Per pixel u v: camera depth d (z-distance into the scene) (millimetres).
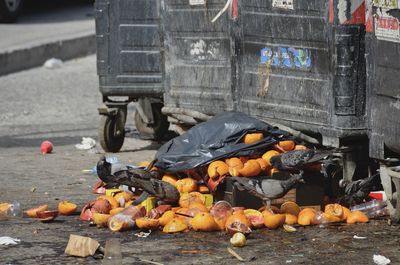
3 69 23234
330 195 10914
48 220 10656
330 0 10617
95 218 10375
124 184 10781
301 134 11328
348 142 10859
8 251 9570
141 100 14984
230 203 10547
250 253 9367
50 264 9164
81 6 33750
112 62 14148
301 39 11109
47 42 25312
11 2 29141
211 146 10812
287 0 11234
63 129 16906
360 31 10508
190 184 10805
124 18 13992
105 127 14562
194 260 9180
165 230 10141
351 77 10562
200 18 12727
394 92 9930
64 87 21438
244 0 11922
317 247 9562
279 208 10500
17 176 13094
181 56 13133
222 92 12555
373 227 10273
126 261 9156
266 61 11703
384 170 10289
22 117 18062
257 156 10836
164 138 15656
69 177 13016
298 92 11266
